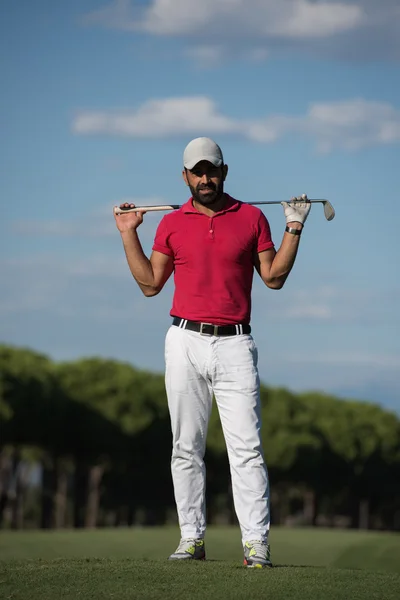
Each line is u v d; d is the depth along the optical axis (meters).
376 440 81.06
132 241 8.58
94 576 7.72
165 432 57.75
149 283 8.52
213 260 8.20
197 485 8.62
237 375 8.20
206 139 8.16
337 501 92.31
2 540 22.66
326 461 76.00
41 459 59.59
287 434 68.88
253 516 8.24
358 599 6.99
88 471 63.03
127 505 65.62
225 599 6.93
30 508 73.12
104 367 57.47
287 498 86.25
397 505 89.25
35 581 7.62
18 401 48.50
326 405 82.00
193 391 8.34
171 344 8.34
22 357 53.97
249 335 8.34
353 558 19.11
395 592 7.26
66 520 72.50
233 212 8.27
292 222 8.28
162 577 7.62
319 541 22.81
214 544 20.62
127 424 55.34
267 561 8.20
